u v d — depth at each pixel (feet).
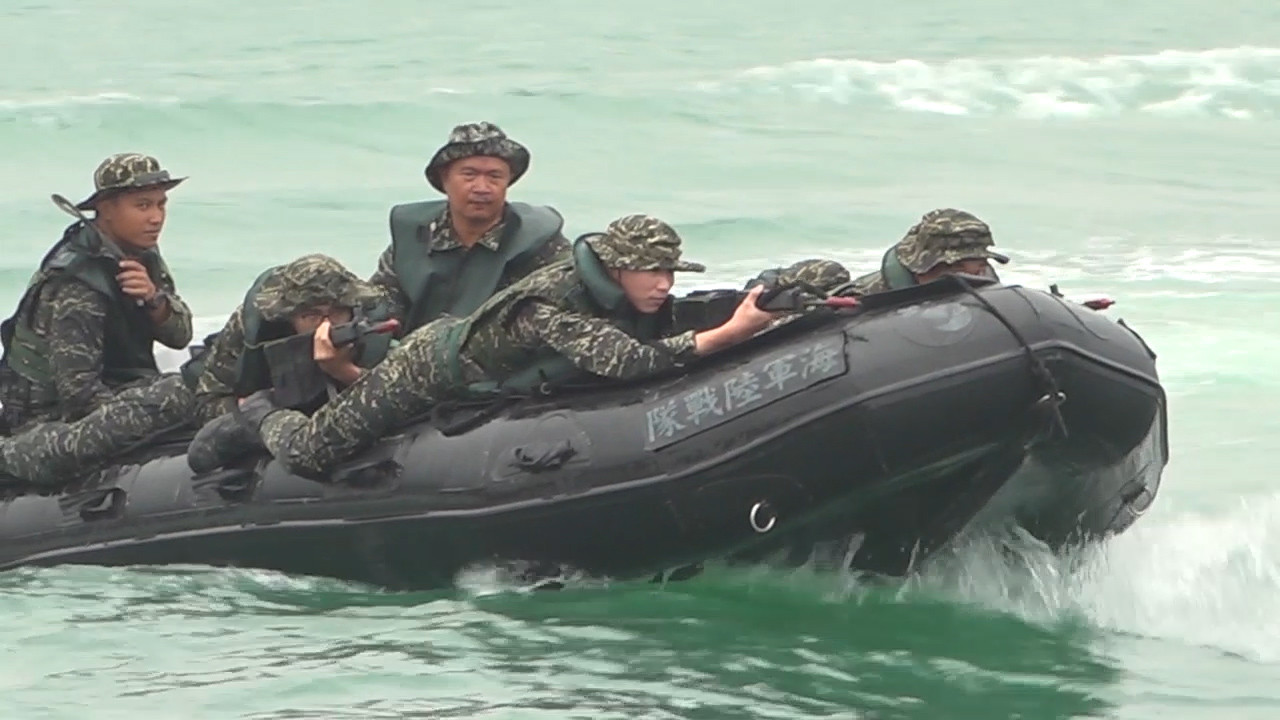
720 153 272.51
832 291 86.99
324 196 229.66
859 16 451.53
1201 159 287.07
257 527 92.43
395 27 394.93
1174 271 188.75
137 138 268.21
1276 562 92.84
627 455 85.20
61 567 96.48
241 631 84.79
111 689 77.51
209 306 174.81
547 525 86.38
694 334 85.56
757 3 464.65
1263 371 140.05
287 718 74.02
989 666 79.92
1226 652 81.87
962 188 250.78
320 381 91.45
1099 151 292.81
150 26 393.50
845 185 250.78
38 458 97.71
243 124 274.36
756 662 80.07
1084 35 433.89
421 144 272.72
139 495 95.91
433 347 88.84
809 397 82.48
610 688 77.00
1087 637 83.61
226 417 93.20
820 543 86.53
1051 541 88.33
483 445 87.97
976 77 352.69
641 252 85.56
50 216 216.95
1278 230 219.00
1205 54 386.32
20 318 100.53
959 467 83.05
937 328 82.33
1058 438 82.07
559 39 386.93
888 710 74.84
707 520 84.79
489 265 95.40
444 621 85.20
